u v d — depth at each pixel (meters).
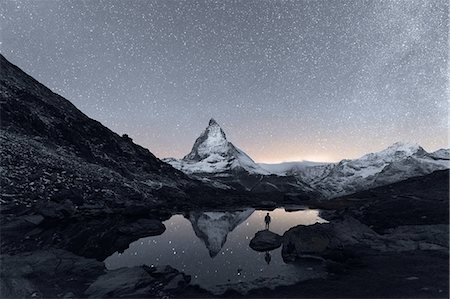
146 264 19.52
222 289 14.17
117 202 45.47
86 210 37.44
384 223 29.17
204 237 29.38
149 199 57.72
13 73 81.38
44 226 28.45
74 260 18.19
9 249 20.69
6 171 38.44
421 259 17.52
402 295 12.39
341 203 61.94
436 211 29.66
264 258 20.75
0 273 15.22
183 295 13.55
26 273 15.57
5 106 60.66
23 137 54.50
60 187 41.00
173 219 43.38
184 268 18.58
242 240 27.94
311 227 22.31
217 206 66.69
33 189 37.22
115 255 21.81
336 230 23.72
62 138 66.81
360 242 22.42
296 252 20.20
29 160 45.41
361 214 35.22
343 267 16.70
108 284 14.20
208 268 18.55
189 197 76.56
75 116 87.12
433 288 12.96
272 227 35.91
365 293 12.85
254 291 13.77
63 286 14.55
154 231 32.03
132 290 13.94
